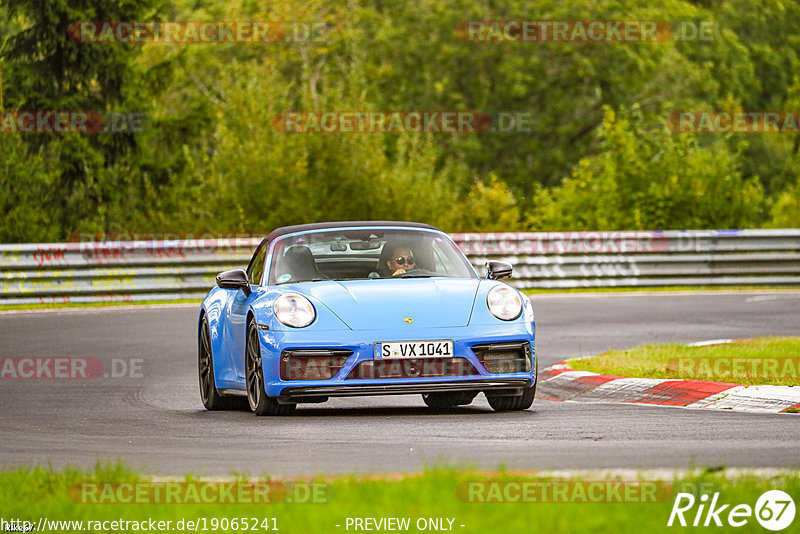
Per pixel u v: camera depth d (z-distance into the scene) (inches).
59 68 4788.4
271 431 1124.5
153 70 5009.8
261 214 4195.4
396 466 888.3
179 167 4817.9
